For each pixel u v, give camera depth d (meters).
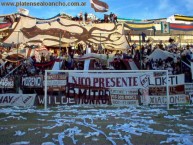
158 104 9.53
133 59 14.92
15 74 13.79
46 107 8.98
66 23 17.33
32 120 6.99
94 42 17.31
